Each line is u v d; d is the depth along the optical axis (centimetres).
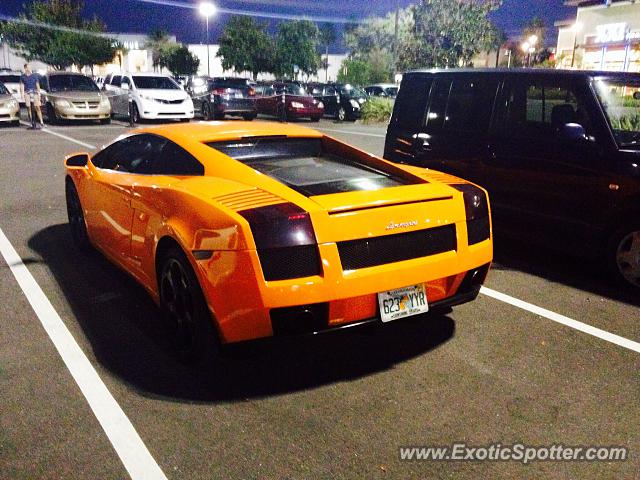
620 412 306
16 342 379
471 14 2267
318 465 262
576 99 499
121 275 502
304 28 4075
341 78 4281
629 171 458
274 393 322
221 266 301
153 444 277
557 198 506
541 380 338
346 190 335
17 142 1416
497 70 570
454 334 398
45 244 593
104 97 1922
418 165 629
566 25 2950
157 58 5938
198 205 325
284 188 332
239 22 4062
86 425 291
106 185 449
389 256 318
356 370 349
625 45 2388
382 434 286
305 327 305
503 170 546
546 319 424
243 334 304
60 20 3794
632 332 404
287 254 295
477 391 326
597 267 545
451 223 339
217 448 274
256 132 428
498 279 511
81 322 410
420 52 2375
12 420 294
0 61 4925
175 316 356
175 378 337
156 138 432
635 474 259
